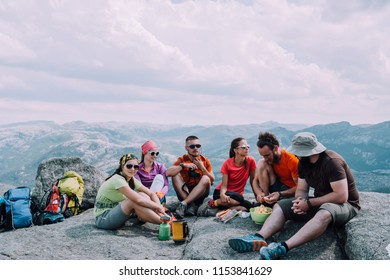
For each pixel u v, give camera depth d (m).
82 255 2.78
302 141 2.74
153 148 3.86
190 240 3.16
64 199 4.05
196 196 3.85
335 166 2.68
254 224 3.26
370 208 3.08
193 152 3.97
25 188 3.90
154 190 3.79
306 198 2.91
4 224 3.56
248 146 3.70
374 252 2.39
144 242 3.07
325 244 2.70
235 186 3.78
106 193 3.38
